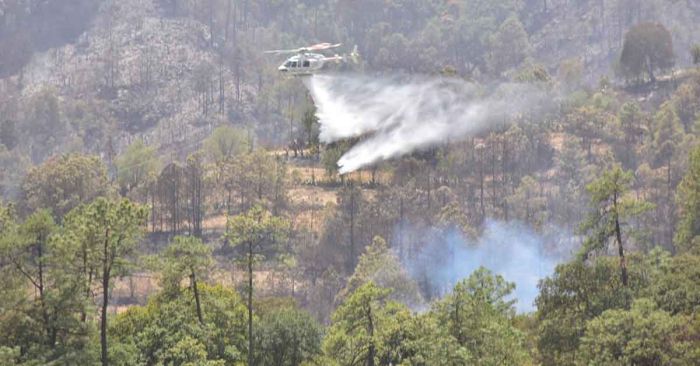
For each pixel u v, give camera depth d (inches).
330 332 5007.4
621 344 3887.8
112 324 5413.4
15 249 5049.2
